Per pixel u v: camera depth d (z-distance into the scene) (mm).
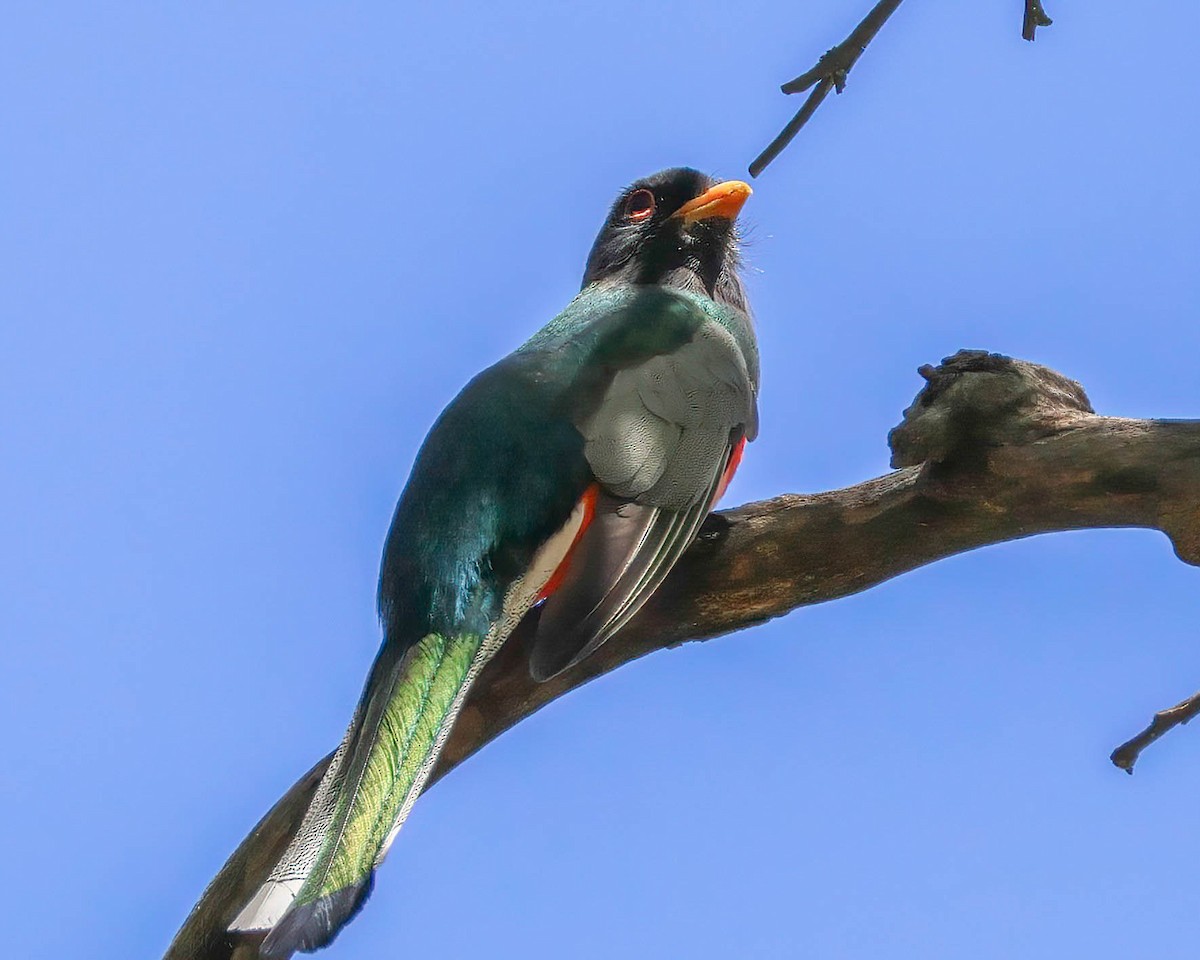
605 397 11961
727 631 11141
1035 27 10266
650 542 11188
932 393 10391
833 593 10977
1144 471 10078
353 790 10352
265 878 10477
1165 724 10664
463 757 11164
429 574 11289
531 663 10469
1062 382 10555
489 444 11625
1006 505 10398
